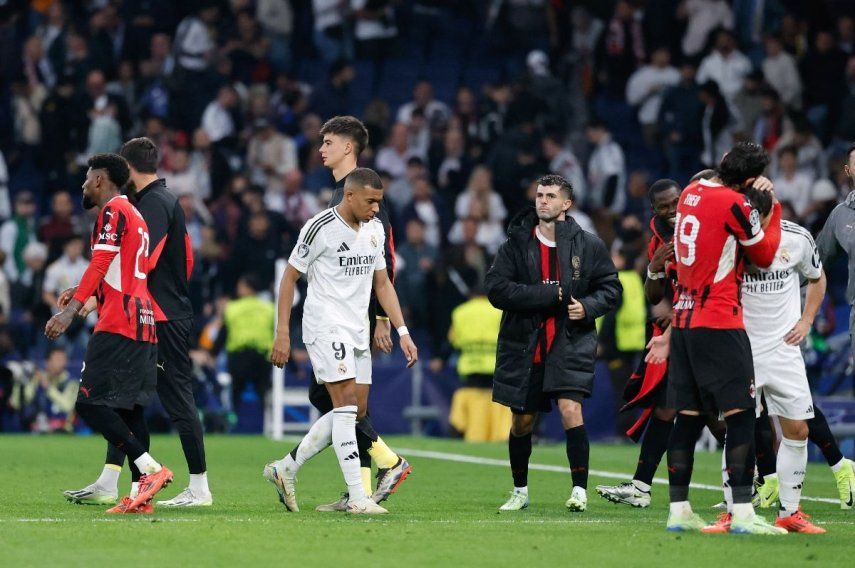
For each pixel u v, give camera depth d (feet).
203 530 72.64
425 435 191.83
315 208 216.74
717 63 241.96
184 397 87.30
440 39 272.72
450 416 189.67
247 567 60.85
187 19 234.17
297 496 97.96
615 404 182.50
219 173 217.36
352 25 253.24
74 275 196.85
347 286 83.92
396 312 87.25
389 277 87.97
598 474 124.06
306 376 189.88
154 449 146.10
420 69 268.00
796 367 81.25
